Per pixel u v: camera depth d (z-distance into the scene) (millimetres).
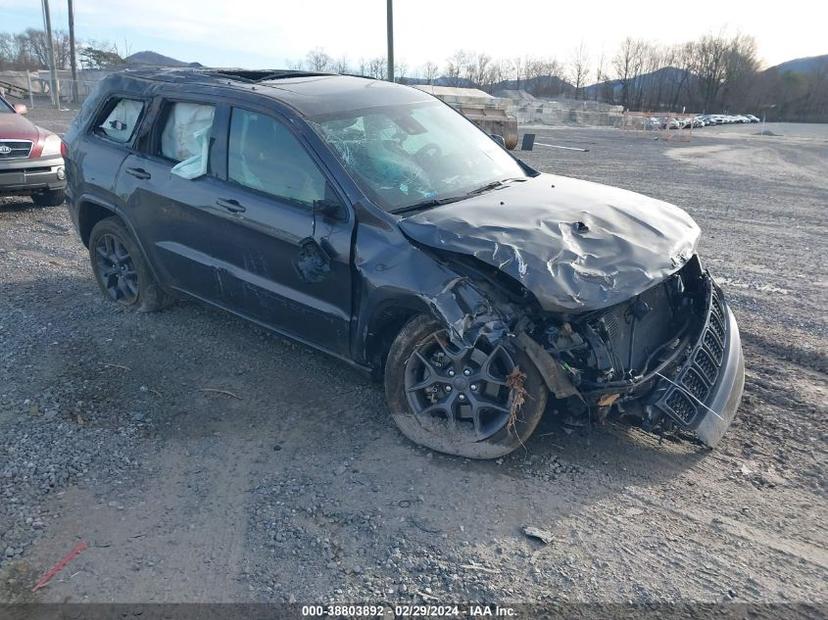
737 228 10141
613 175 16703
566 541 3105
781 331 5543
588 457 3744
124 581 2869
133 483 3518
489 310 3389
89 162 5535
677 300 4113
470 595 2791
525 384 3488
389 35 20938
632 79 105500
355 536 3129
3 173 9031
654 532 3170
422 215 3752
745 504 3373
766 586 2848
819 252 8609
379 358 4027
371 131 4395
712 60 100750
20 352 4938
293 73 5434
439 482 3521
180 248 4918
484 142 5059
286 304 4281
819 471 3645
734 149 30766
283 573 2912
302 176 4129
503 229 3537
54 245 7848
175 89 5020
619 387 3398
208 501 3381
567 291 3248
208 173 4637
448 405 3678
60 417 4086
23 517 3242
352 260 3828
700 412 3670
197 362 4852
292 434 3977
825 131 64250
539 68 106250
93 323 5492
